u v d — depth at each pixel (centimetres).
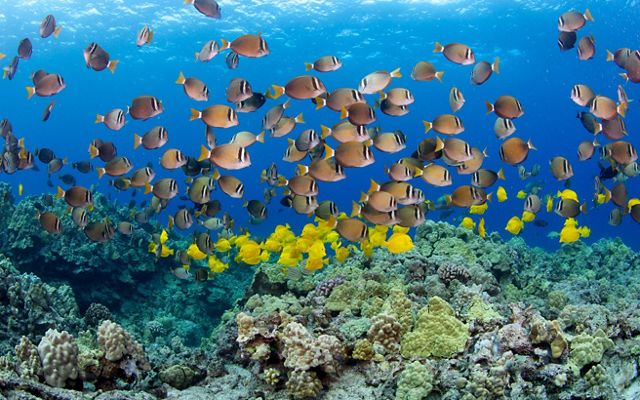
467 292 281
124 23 1245
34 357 222
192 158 401
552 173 329
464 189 312
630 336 246
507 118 310
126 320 448
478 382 217
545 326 230
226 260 439
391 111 327
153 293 488
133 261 484
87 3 1144
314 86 297
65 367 221
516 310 250
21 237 426
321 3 1173
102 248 459
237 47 309
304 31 1323
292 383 232
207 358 287
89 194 335
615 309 287
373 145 300
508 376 222
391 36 1369
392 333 251
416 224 291
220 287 518
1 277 322
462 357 234
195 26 1270
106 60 330
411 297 295
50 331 226
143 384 238
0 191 466
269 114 329
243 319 249
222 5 1166
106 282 459
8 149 381
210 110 303
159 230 566
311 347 234
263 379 243
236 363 285
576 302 329
